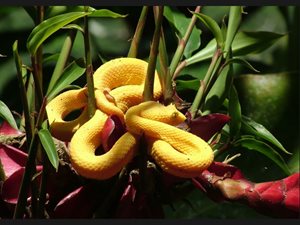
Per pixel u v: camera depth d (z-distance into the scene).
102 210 0.68
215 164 0.69
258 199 0.68
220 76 0.79
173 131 0.65
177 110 0.68
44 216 0.68
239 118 0.73
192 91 0.90
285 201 0.68
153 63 0.67
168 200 0.69
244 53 0.83
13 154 0.72
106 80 0.71
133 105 0.70
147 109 0.66
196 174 0.64
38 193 0.69
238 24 0.78
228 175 0.69
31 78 0.78
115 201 0.69
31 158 0.65
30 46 0.67
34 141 0.64
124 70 0.72
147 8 0.75
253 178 0.93
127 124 0.66
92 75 0.67
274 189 0.68
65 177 0.69
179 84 0.81
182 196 0.72
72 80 0.68
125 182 0.69
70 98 0.70
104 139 0.66
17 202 0.66
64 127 0.68
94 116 0.67
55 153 0.62
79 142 0.65
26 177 0.65
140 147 0.66
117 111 0.67
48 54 0.83
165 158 0.64
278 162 0.75
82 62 0.69
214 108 0.78
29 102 0.77
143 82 0.72
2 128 0.74
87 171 0.64
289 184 0.69
